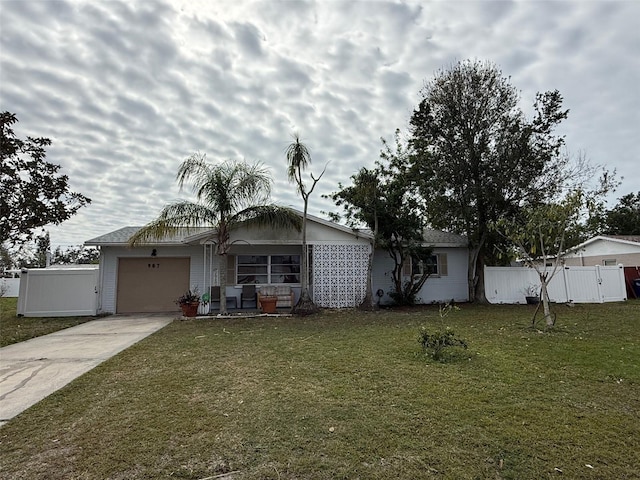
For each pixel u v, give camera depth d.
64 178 11.21
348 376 5.35
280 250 15.06
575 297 16.09
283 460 3.09
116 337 8.86
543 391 4.66
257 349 7.21
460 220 15.88
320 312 12.77
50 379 5.46
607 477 2.85
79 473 2.94
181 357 6.65
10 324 11.24
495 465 3.00
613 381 5.05
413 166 14.80
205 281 14.21
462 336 8.13
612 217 31.36
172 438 3.50
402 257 14.75
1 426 3.83
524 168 14.71
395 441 3.38
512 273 16.36
